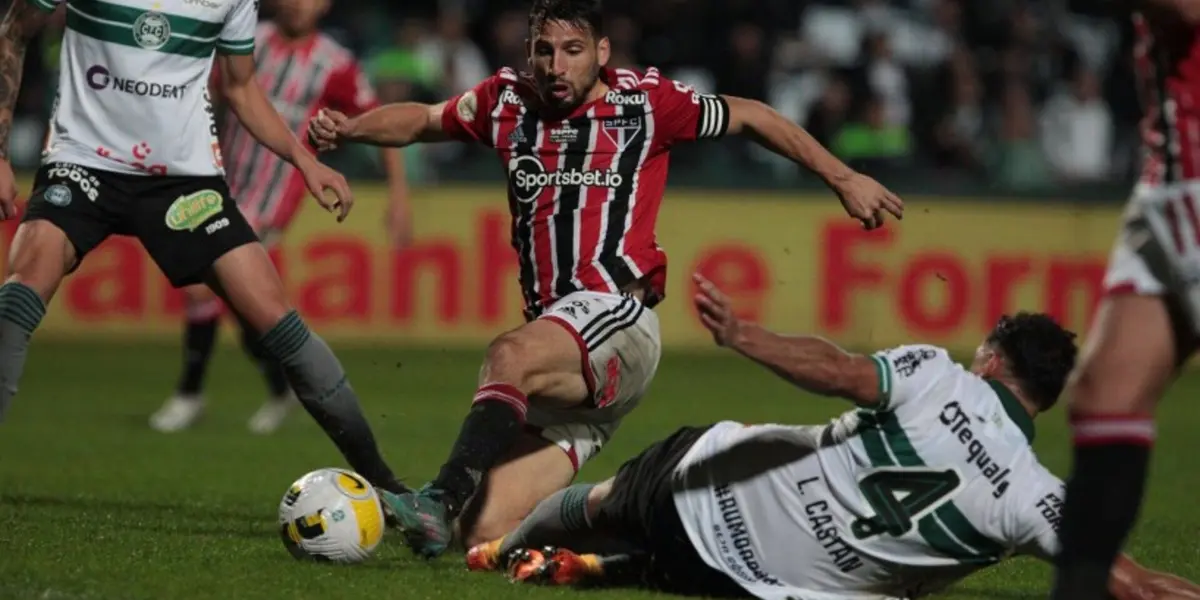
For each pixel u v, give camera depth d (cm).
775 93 6106
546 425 2100
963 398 1617
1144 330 1511
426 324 5222
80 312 5188
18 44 2084
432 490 1850
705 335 5441
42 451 3114
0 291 2027
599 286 2056
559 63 2000
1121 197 5466
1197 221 1468
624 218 2073
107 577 1753
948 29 6356
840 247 5381
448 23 5981
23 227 2070
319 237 5147
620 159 2067
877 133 5747
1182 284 1480
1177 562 2175
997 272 5397
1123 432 1508
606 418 2116
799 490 1675
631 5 6181
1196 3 1442
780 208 5388
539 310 2103
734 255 5391
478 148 5753
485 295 5234
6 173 2070
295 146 2211
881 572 1670
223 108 3328
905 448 1617
